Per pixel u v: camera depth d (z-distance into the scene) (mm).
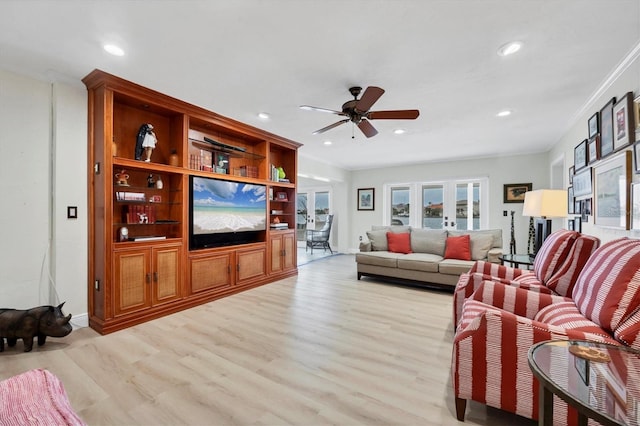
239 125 4008
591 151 3119
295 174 5125
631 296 1320
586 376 1058
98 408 1657
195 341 2516
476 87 2834
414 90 2906
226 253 3875
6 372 2023
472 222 6445
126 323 2814
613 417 877
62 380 1927
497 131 4293
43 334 2355
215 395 1780
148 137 3076
